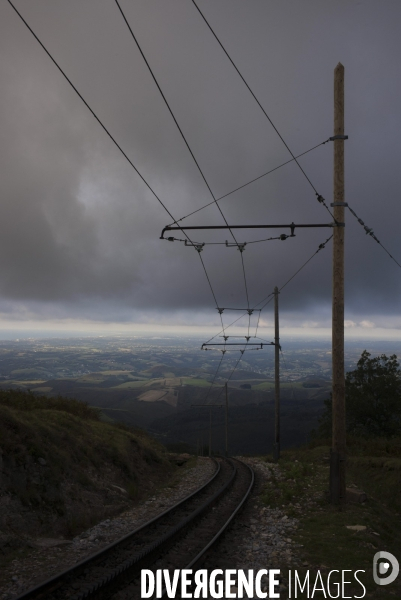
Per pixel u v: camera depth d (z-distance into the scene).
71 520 11.51
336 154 14.30
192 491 18.16
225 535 10.66
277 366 31.61
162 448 33.22
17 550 9.29
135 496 16.11
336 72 14.50
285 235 14.11
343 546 9.80
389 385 37.28
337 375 14.18
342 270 14.13
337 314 14.12
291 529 11.46
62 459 14.20
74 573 7.71
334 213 14.24
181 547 9.66
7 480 11.43
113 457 18.11
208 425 122.19
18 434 13.42
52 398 23.47
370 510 13.42
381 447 26.08
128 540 9.75
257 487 18.95
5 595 7.05
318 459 26.12
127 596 6.97
